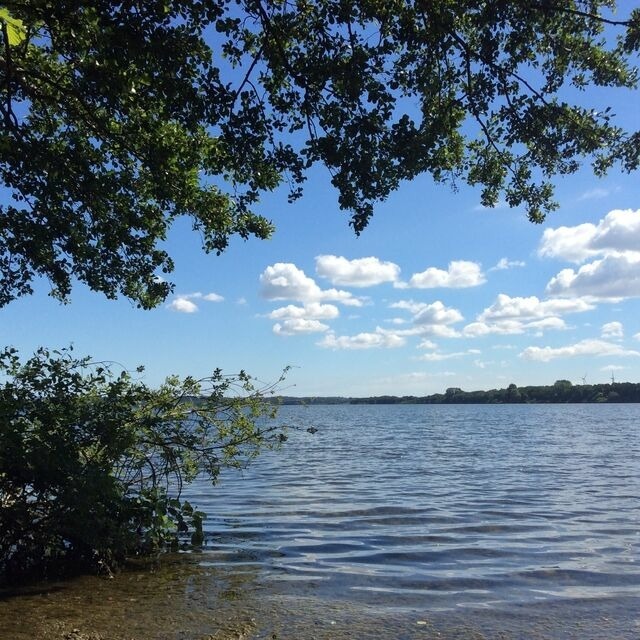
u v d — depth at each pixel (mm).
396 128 6438
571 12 6391
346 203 6770
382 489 16188
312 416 116375
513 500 14008
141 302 10719
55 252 9609
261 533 10070
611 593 6660
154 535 8016
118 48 6148
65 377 7645
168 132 8625
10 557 7180
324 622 5652
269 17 6516
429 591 6754
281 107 6820
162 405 8641
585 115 7184
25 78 8469
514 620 5758
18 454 6688
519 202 8641
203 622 5621
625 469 21500
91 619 5684
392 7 6504
